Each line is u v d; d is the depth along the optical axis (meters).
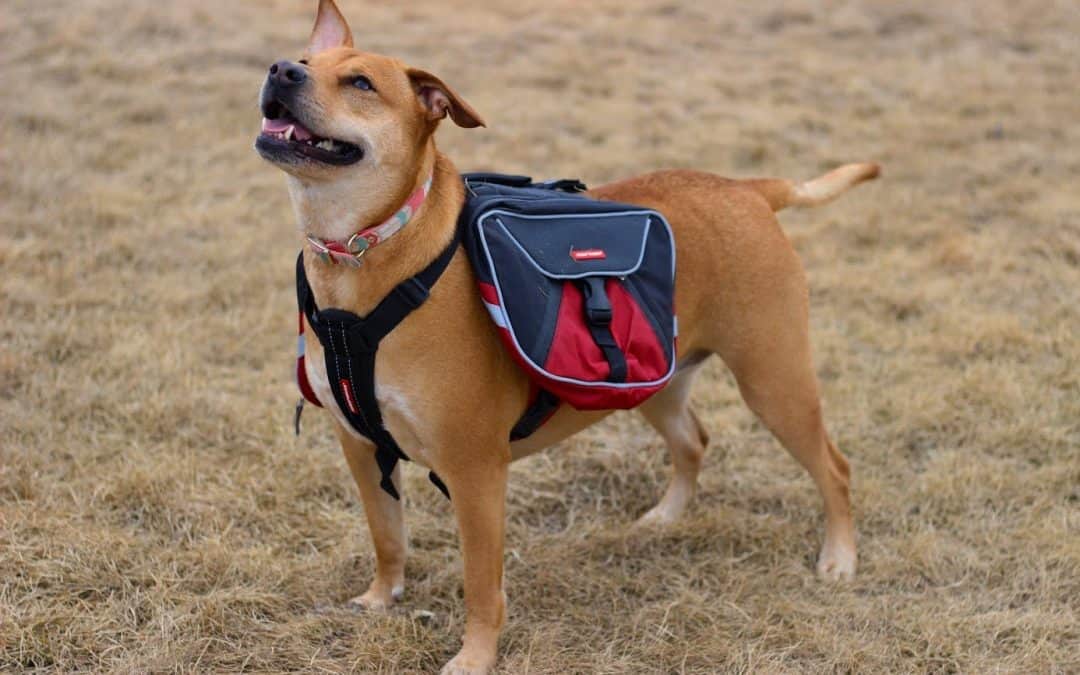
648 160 8.06
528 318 3.09
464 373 3.09
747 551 4.15
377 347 3.03
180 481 4.24
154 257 6.20
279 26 10.33
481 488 3.23
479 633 3.40
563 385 3.13
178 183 7.26
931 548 4.04
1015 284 6.24
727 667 3.49
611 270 3.29
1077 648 3.53
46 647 3.37
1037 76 10.34
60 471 4.27
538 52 10.35
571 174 7.72
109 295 5.71
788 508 4.40
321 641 3.56
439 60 9.85
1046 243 6.75
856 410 5.02
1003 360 5.40
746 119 8.99
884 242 6.91
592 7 11.88
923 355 5.53
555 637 3.59
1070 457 4.64
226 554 3.84
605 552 4.11
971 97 9.68
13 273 5.83
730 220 3.73
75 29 9.52
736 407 5.12
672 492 4.38
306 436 4.68
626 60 10.30
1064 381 5.18
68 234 6.35
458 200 3.22
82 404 4.70
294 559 3.93
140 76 8.94
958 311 5.89
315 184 2.94
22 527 3.86
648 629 3.66
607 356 3.20
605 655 3.52
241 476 4.33
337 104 2.89
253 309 5.72
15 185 6.91
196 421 4.68
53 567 3.68
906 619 3.70
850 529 4.09
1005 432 4.79
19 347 5.12
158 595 3.63
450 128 8.41
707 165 8.06
